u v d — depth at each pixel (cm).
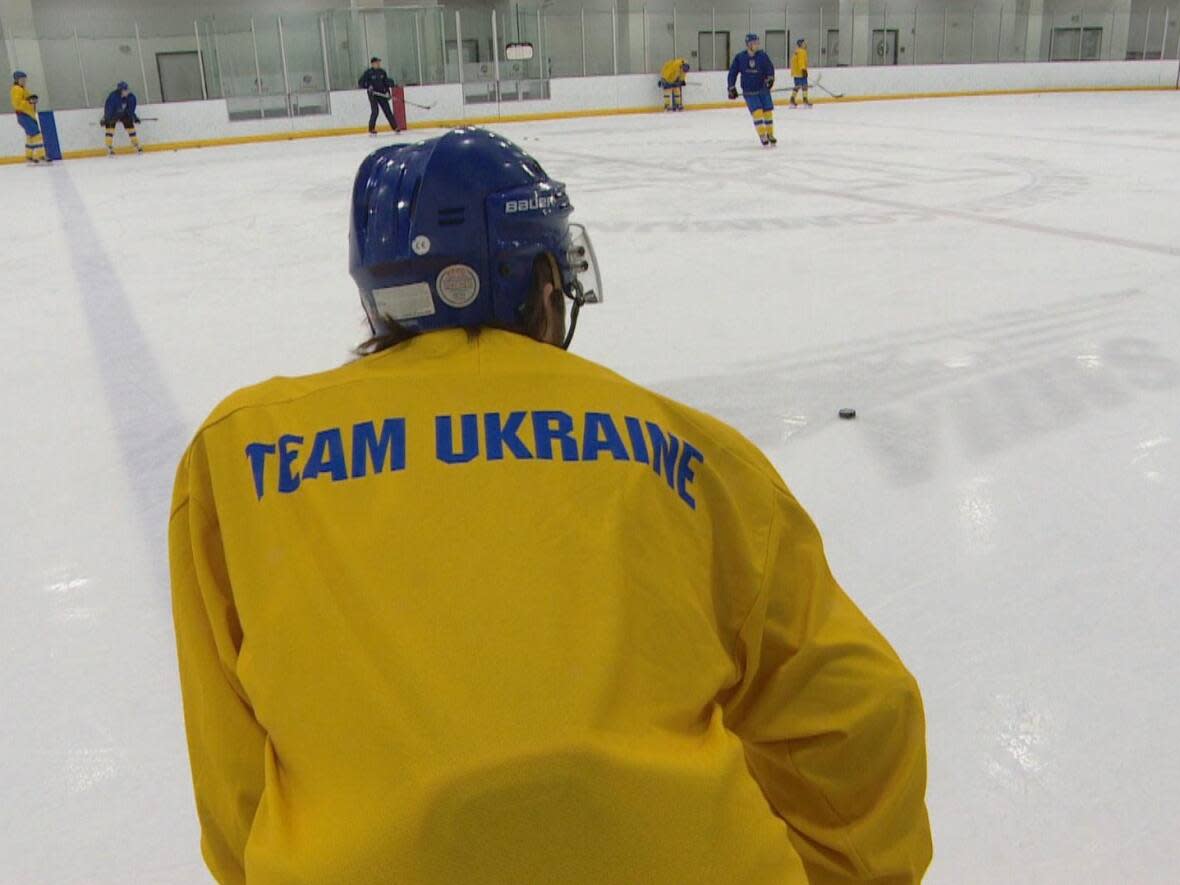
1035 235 729
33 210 1122
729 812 69
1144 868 166
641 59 2544
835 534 288
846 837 86
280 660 68
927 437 355
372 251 84
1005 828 176
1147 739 197
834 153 1338
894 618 245
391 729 63
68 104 2194
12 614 267
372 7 2147
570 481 72
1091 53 2836
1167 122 1688
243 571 73
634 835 63
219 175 1397
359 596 68
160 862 179
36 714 223
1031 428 359
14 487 351
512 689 64
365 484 72
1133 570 263
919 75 2475
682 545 75
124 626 259
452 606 67
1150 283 569
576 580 68
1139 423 360
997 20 2828
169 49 2244
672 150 1446
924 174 1102
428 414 75
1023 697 212
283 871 64
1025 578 261
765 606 81
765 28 2738
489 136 86
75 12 2178
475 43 2259
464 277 83
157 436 397
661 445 77
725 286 604
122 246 852
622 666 67
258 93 1998
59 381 476
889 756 85
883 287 585
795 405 393
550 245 88
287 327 559
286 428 77
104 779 201
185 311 606
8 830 188
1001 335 476
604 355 473
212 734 77
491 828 61
